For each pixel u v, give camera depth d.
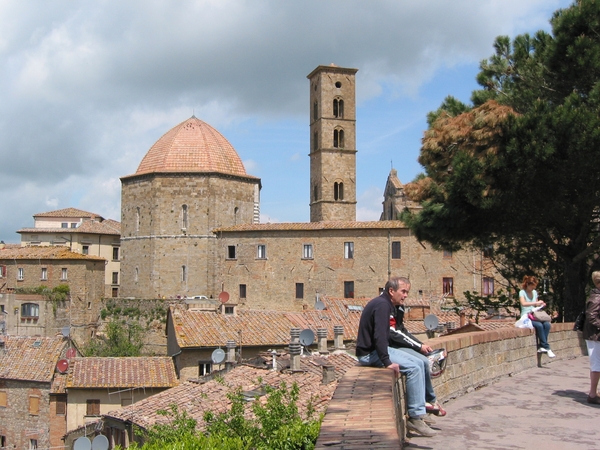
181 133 86.06
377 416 8.14
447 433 11.71
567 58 27.06
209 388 30.86
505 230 28.22
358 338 11.30
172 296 80.81
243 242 76.50
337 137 93.69
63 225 124.19
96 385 41.75
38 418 46.59
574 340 22.91
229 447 15.71
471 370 16.09
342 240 73.25
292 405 17.16
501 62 30.83
